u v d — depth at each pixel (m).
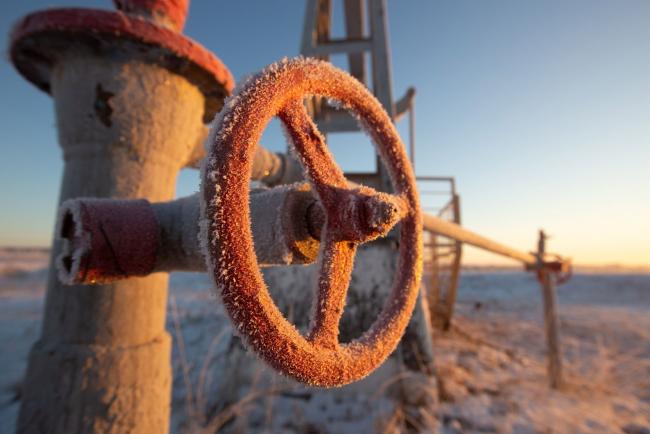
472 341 5.14
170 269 0.85
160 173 1.25
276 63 0.51
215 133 0.46
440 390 3.03
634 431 2.81
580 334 6.45
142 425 1.11
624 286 16.28
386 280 2.96
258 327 0.45
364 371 0.59
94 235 0.70
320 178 0.57
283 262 0.59
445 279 6.91
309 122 0.58
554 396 3.30
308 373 0.50
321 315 0.56
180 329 4.57
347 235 0.55
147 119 1.20
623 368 4.28
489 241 2.27
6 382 2.95
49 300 1.15
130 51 1.16
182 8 1.38
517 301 10.95
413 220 0.78
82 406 1.04
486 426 2.60
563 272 3.72
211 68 1.28
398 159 0.77
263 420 2.45
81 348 1.08
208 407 2.60
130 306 1.15
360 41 3.44
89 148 1.17
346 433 2.35
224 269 0.43
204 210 0.44
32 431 1.04
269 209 0.60
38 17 1.08
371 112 0.72
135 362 1.12
